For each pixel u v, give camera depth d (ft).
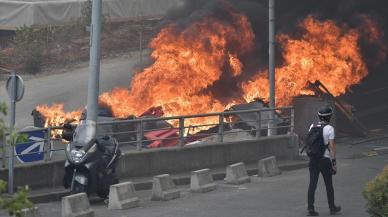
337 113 193.77
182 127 139.74
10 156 110.52
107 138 113.09
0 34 306.96
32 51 281.95
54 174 119.55
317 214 98.17
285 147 157.38
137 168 131.75
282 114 188.96
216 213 102.17
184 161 138.92
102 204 112.37
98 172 108.37
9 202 40.29
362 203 108.88
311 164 98.68
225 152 146.00
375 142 189.88
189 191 124.77
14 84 110.52
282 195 118.01
